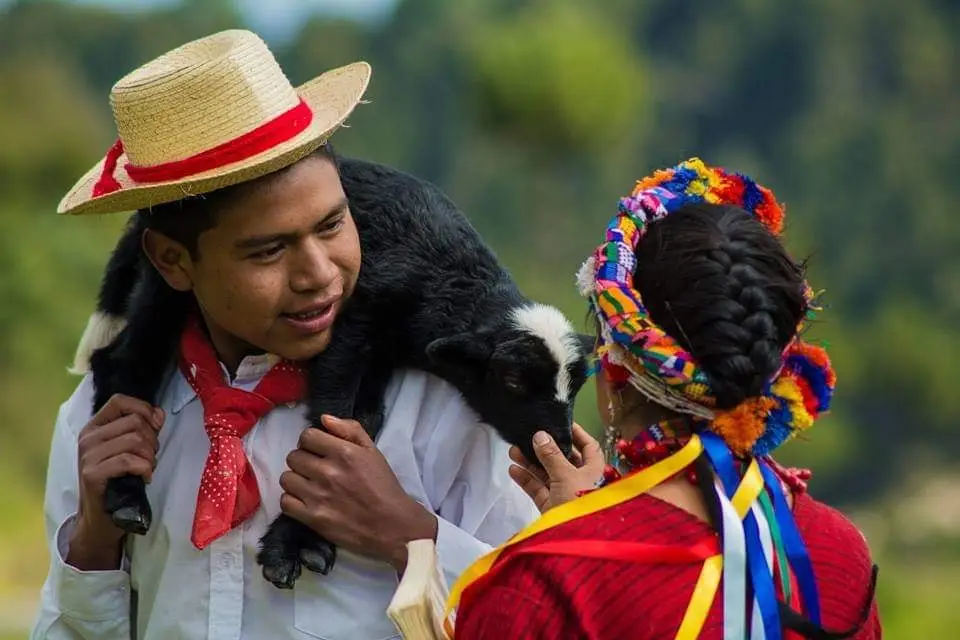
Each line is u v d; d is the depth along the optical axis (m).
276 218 6.41
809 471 5.80
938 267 101.88
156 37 104.88
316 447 6.86
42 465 38.28
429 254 7.59
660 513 5.34
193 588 7.04
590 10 125.31
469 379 7.41
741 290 5.34
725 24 124.69
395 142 107.75
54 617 7.29
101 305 7.88
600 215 86.25
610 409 5.67
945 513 79.12
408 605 5.62
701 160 6.15
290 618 6.99
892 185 107.56
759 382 5.32
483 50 51.44
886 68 121.06
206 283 6.64
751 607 5.19
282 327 6.70
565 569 5.24
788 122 121.19
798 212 107.31
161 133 6.42
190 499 7.09
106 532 7.08
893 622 33.75
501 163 87.50
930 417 87.50
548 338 7.50
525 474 6.95
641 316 5.38
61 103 50.38
